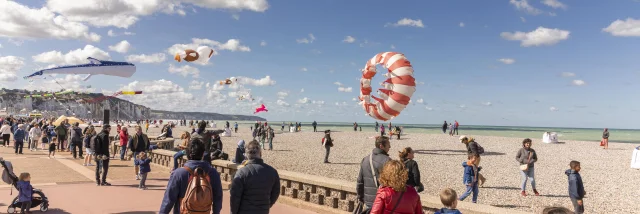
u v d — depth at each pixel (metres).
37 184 9.55
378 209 3.47
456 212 3.70
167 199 3.78
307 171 17.19
